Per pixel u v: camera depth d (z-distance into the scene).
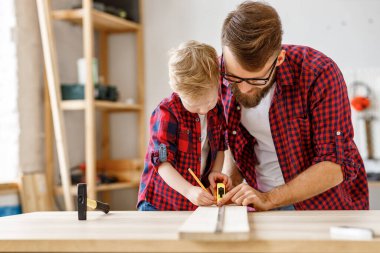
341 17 2.94
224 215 1.08
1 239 0.93
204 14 3.19
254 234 0.91
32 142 2.71
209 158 1.67
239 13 1.25
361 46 2.91
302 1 3.00
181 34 3.23
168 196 1.61
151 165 1.63
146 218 1.17
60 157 2.56
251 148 1.67
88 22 2.71
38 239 0.92
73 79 3.11
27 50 2.70
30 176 2.59
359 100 2.84
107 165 3.11
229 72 1.30
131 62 3.33
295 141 1.48
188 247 0.86
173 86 1.49
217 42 3.16
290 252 0.86
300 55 1.48
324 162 1.36
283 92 1.47
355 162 1.54
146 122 3.27
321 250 0.85
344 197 1.55
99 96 2.83
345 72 2.93
